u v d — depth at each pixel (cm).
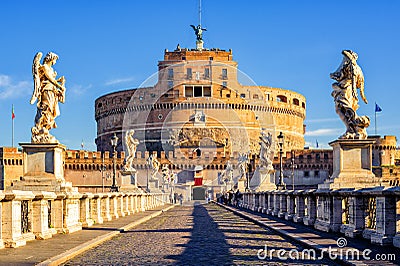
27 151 2248
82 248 1590
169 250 1645
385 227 1525
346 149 2359
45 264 1246
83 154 13438
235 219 3425
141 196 4738
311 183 13438
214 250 1634
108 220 3008
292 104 16100
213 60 13938
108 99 15512
